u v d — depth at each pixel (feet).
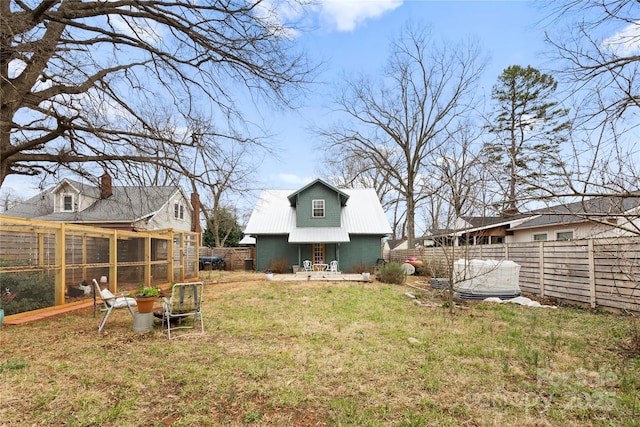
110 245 34.40
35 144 24.63
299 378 13.57
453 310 27.12
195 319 22.61
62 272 28.37
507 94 41.75
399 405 11.39
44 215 64.80
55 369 14.34
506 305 29.22
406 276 52.21
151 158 26.66
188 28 25.48
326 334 20.02
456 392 12.31
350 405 11.33
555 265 30.76
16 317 24.07
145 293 21.11
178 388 12.72
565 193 9.43
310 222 69.77
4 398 11.66
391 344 18.01
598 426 9.96
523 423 10.21
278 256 69.97
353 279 53.42
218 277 58.95
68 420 10.33
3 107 22.57
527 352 16.28
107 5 23.48
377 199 79.77
